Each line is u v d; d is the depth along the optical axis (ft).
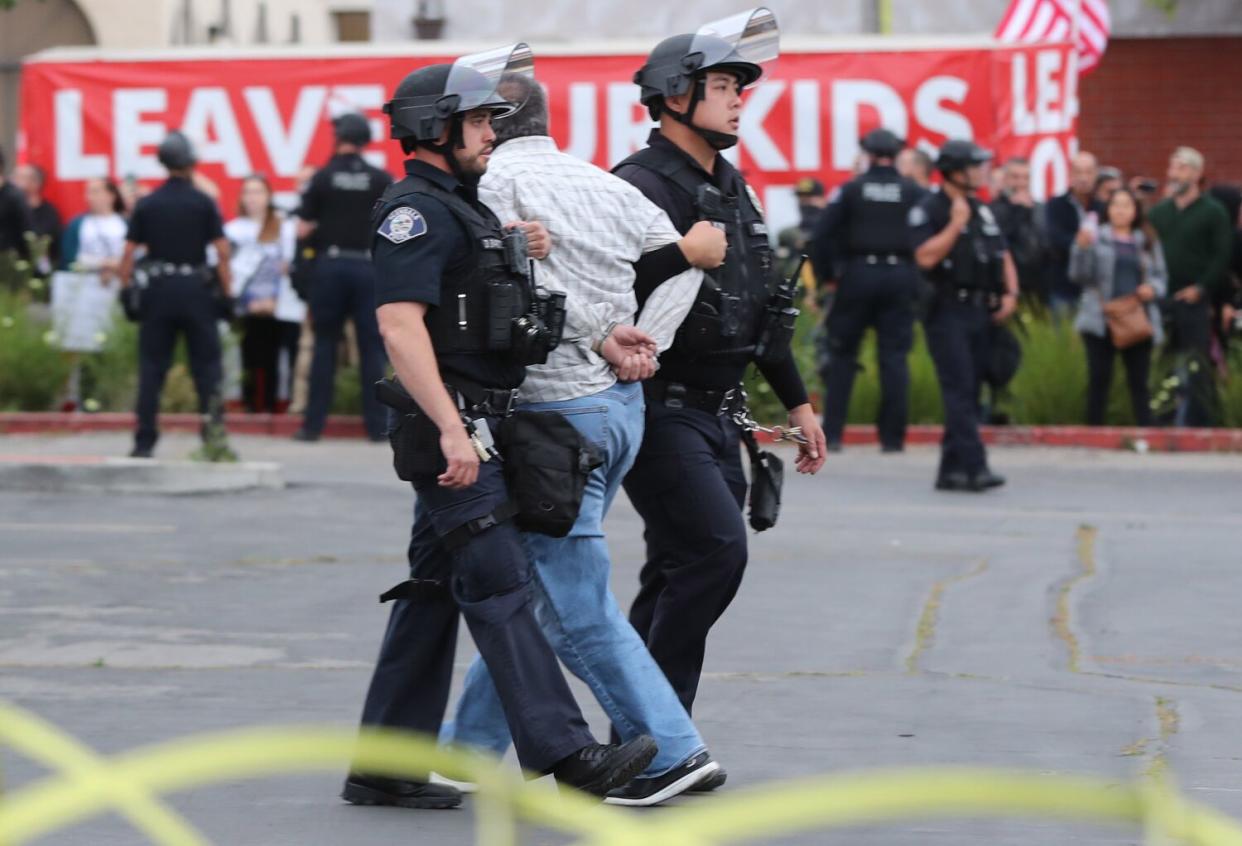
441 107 51.55
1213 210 171.01
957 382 139.33
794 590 98.99
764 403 176.24
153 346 147.43
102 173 202.28
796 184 189.98
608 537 119.03
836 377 163.22
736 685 75.15
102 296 184.85
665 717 55.57
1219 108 268.62
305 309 180.34
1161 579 102.17
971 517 128.57
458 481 51.01
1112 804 18.11
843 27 235.40
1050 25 206.18
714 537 58.13
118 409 184.24
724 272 58.29
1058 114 193.67
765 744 64.59
